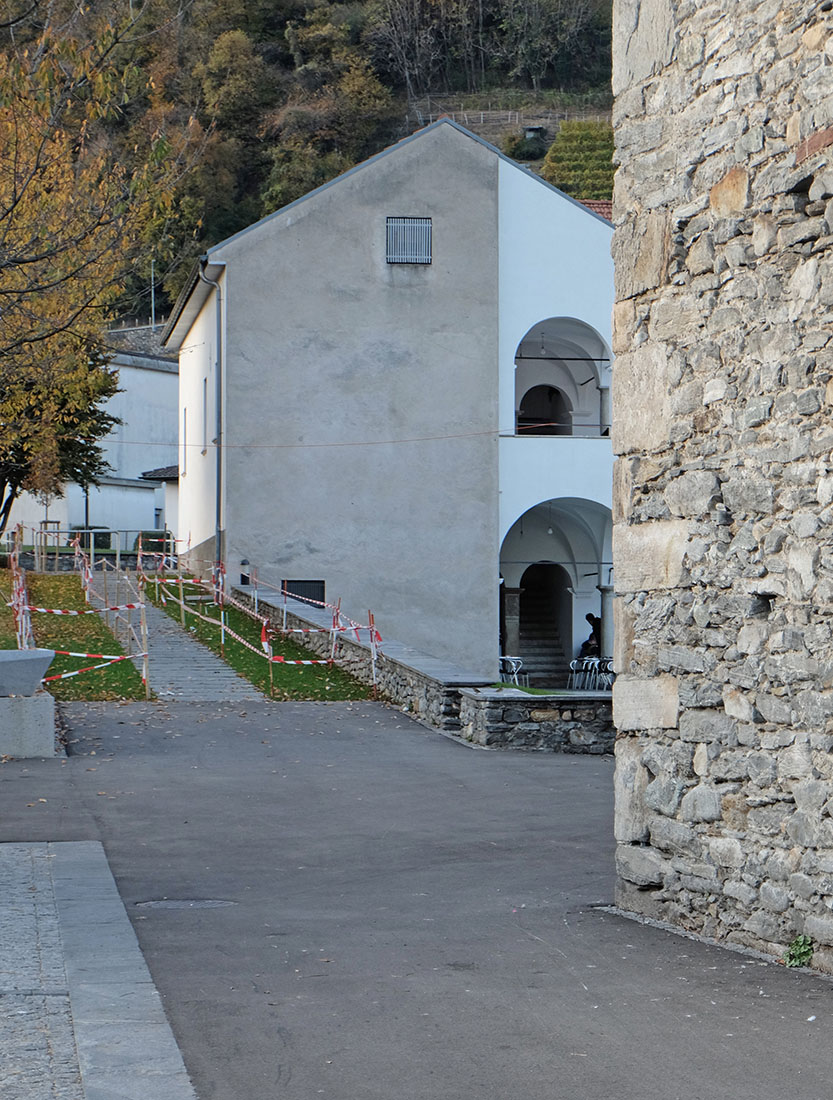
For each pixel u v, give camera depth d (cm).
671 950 752
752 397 773
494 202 3341
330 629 2331
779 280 752
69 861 995
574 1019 603
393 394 3284
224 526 3222
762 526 761
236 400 3219
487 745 1717
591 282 3394
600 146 8469
